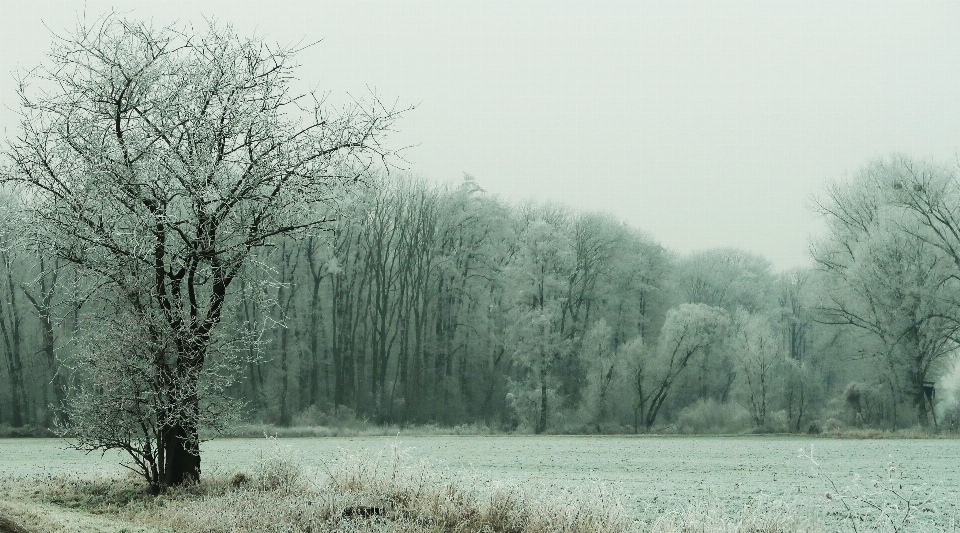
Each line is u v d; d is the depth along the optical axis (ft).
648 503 49.47
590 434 199.72
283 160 53.36
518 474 72.23
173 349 51.67
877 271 187.21
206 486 50.96
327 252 219.82
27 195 51.60
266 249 57.77
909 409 187.32
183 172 51.44
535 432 207.00
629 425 217.36
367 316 260.21
